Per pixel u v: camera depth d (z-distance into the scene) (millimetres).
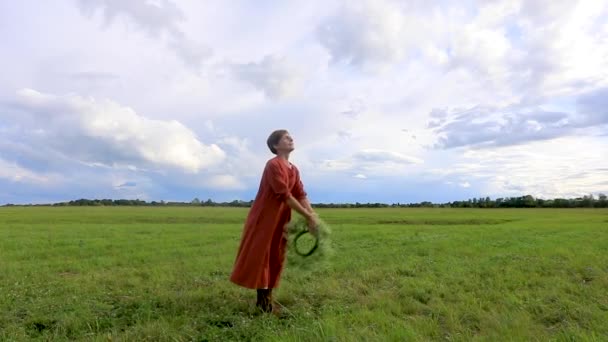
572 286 6398
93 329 4711
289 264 5621
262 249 5340
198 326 4730
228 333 4508
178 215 45562
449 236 16219
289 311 5230
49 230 20734
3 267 8828
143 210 66000
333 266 8453
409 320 4832
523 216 47906
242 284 5344
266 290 5430
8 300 5844
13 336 4418
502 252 10531
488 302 5508
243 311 5418
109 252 11656
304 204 5895
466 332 4359
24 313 5297
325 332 4219
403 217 44688
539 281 6793
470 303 5508
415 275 7625
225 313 5215
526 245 12133
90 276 7805
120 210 65312
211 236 16891
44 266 9062
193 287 6816
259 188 5637
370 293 6219
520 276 7156
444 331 4523
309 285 6742
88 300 5863
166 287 6820
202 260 9695
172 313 5227
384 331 4348
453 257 9797
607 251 10430
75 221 32906
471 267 8156
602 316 4785
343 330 4254
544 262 8594
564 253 9953
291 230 5578
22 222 30875
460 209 85438
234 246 12906
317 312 5293
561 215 51125
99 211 59156
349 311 5184
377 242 13742
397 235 17031
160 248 12570
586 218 40875
